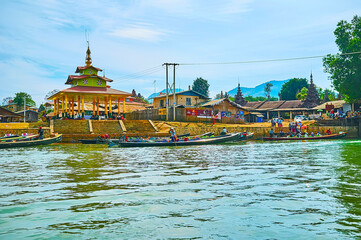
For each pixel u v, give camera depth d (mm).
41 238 5406
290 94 122750
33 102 95875
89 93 46312
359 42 48000
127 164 15633
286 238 5332
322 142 36750
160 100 63094
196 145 31125
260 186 9656
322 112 72062
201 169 13672
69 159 18219
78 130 39344
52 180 10969
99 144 33469
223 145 31422
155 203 7637
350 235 5434
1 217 6574
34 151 24562
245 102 96188
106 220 6355
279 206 7281
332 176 11445
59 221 6301
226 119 51688
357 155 19812
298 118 65438
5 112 65688
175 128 41469
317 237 5355
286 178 11094
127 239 5344
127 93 49094
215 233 5590
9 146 28344
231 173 12406
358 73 49625
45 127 38344
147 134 38406
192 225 6020
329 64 52625
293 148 26750
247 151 23656
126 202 7758
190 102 59938
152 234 5562
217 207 7238
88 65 49906
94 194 8664
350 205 7312
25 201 7910
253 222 6160
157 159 18047
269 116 85812
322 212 6773
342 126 48531
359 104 58344
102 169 13820
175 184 10094
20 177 11672
